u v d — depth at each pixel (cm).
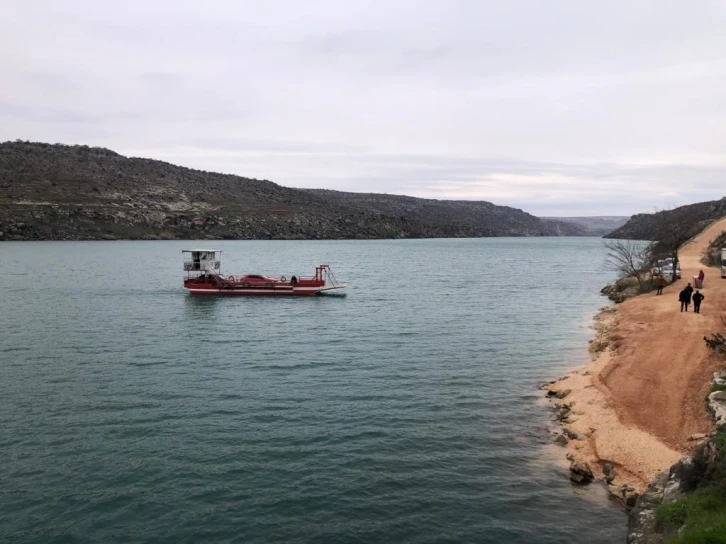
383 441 1777
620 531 1268
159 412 2016
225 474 1536
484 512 1352
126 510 1353
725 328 2966
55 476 1516
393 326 3859
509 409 2098
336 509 1366
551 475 1545
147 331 3606
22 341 3222
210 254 5691
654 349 2672
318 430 1859
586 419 1911
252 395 2231
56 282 6412
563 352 3072
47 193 19325
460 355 2983
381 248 17375
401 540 1241
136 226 19300
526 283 7094
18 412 2000
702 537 952
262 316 4284
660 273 5097
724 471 1155
